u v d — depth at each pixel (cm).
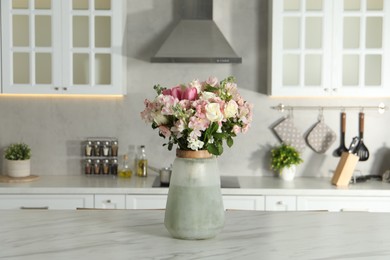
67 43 442
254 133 479
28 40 445
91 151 473
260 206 416
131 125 479
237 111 217
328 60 439
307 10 440
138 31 476
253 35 473
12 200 415
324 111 476
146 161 466
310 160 479
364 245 213
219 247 209
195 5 454
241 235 228
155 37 476
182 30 447
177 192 218
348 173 430
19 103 477
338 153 477
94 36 445
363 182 448
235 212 276
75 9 444
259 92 476
